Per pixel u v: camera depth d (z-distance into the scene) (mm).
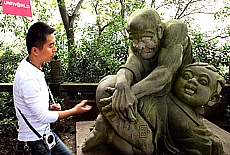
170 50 2299
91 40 4824
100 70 4613
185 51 2502
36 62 1879
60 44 4852
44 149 1887
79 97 4488
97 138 2393
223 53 4473
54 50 1938
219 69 4449
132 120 2164
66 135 3865
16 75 1821
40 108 1766
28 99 1753
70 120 4113
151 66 2441
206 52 4512
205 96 2297
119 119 2248
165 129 2385
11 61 4781
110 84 2338
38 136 1859
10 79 4504
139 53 2420
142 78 2439
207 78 2305
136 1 5680
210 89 2318
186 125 2307
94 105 4172
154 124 2332
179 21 2385
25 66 1824
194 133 2305
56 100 3957
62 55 4793
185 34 2375
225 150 2553
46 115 1783
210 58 4477
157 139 2367
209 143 2316
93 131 2436
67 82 4160
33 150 1876
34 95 1759
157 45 2361
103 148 2484
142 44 2316
